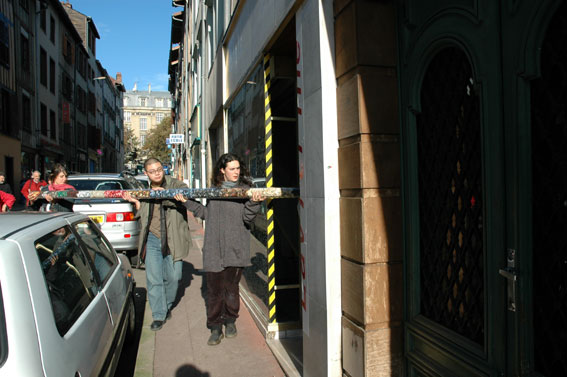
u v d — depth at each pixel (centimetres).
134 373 351
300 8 308
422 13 217
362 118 237
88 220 352
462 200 195
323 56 268
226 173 400
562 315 142
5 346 159
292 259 453
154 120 9819
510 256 159
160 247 455
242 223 398
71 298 224
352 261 251
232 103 684
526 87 154
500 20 164
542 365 151
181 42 2683
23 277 181
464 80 192
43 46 2577
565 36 140
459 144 196
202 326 464
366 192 238
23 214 272
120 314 315
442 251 213
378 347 238
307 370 306
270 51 432
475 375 181
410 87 229
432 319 221
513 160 157
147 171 437
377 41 242
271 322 417
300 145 313
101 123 4816
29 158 2386
